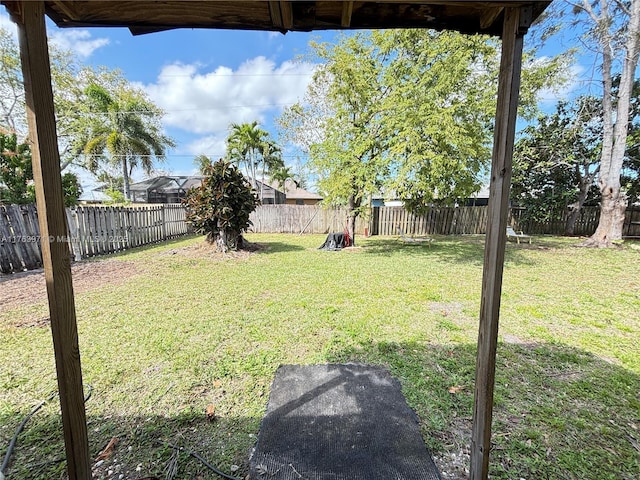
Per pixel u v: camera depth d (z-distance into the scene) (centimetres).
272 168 2328
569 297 425
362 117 760
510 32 112
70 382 124
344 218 1266
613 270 588
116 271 551
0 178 678
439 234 1253
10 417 184
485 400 132
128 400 200
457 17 131
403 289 453
